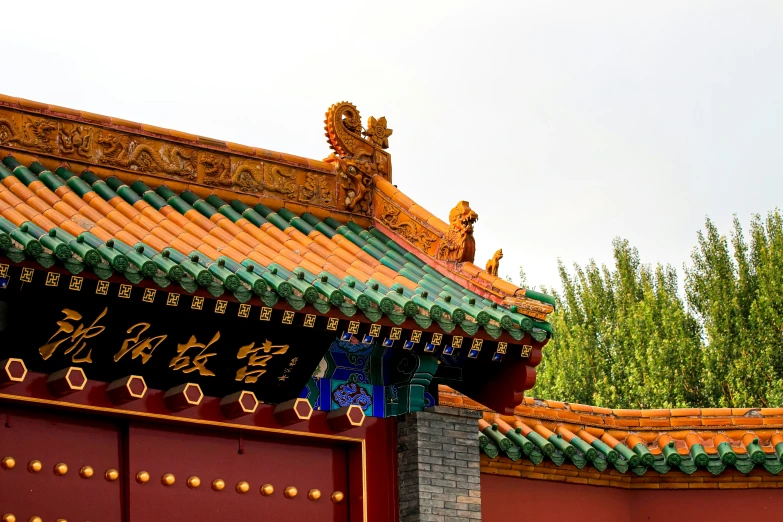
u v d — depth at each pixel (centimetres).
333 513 1755
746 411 2152
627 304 4769
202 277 1492
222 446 1681
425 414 1820
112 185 1816
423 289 1781
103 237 1584
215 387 1661
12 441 1520
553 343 4797
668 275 4931
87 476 1565
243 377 1669
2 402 1513
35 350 1512
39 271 1409
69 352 1534
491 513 2020
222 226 1809
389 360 1845
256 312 1556
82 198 1728
